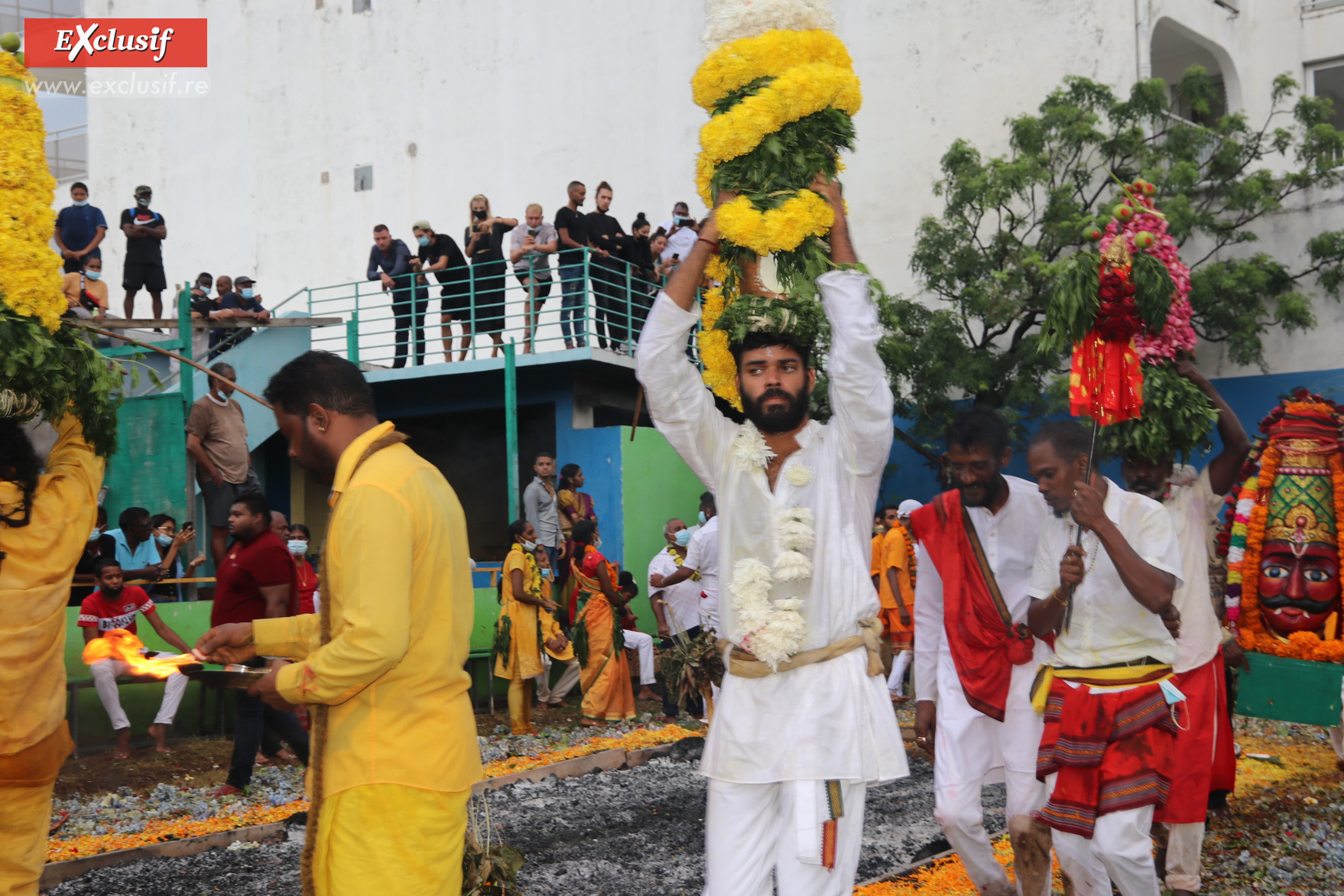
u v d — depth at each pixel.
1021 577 4.53
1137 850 3.93
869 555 3.56
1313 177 16.53
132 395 11.03
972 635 4.54
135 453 10.99
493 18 22.42
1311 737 9.63
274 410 3.21
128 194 25.27
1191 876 4.71
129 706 9.15
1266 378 16.77
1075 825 4.00
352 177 23.41
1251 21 19.50
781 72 3.60
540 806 6.98
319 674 2.82
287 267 23.83
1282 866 5.48
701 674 9.54
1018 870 4.55
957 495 4.72
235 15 24.56
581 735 10.04
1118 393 4.40
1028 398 15.86
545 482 13.54
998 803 7.00
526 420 16.73
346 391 3.13
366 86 23.42
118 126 25.36
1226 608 7.77
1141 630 4.08
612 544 14.69
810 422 3.60
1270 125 19.20
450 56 22.75
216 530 10.84
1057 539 4.23
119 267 25.22
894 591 11.30
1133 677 4.05
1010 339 17.97
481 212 16.11
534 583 10.13
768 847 3.41
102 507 10.80
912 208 19.33
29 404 3.79
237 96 24.47
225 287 16.31
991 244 17.36
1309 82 19.09
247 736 7.49
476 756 3.11
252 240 24.17
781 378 3.47
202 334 13.16
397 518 2.89
